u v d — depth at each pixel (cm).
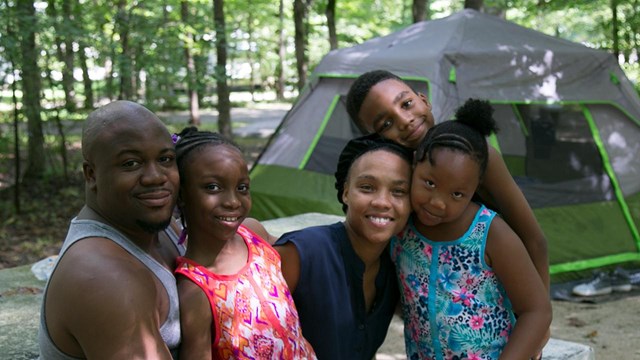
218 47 945
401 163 174
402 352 407
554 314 489
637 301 512
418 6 905
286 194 636
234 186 156
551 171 584
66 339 135
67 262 135
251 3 2041
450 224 178
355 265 181
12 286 311
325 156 640
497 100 559
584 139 584
